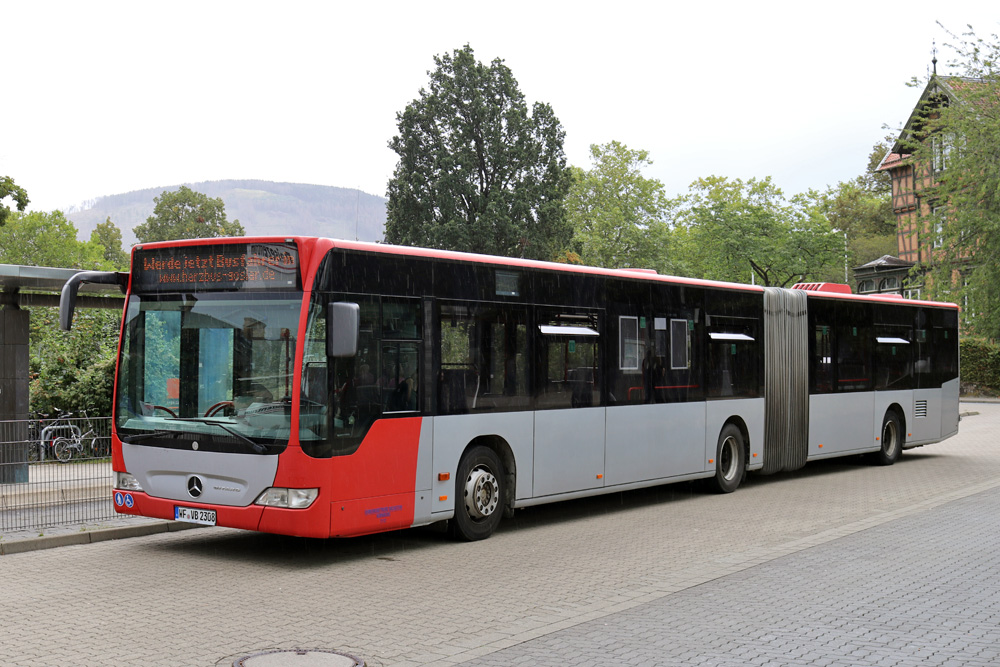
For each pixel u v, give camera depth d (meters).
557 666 6.21
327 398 9.41
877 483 16.70
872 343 19.02
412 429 10.27
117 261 105.12
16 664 6.18
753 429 15.94
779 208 62.53
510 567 9.58
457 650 6.59
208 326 9.84
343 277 9.66
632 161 72.50
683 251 70.44
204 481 9.71
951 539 11.08
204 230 93.50
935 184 43.78
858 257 84.31
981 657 6.41
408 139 56.53
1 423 11.16
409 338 10.30
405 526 10.21
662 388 14.02
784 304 16.70
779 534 11.60
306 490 9.25
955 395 21.77
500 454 11.66
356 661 6.29
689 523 12.48
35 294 15.91
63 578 8.93
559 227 56.34
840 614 7.62
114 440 10.35
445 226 52.47
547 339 12.09
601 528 12.10
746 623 7.34
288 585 8.70
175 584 8.70
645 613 7.67
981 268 40.72
